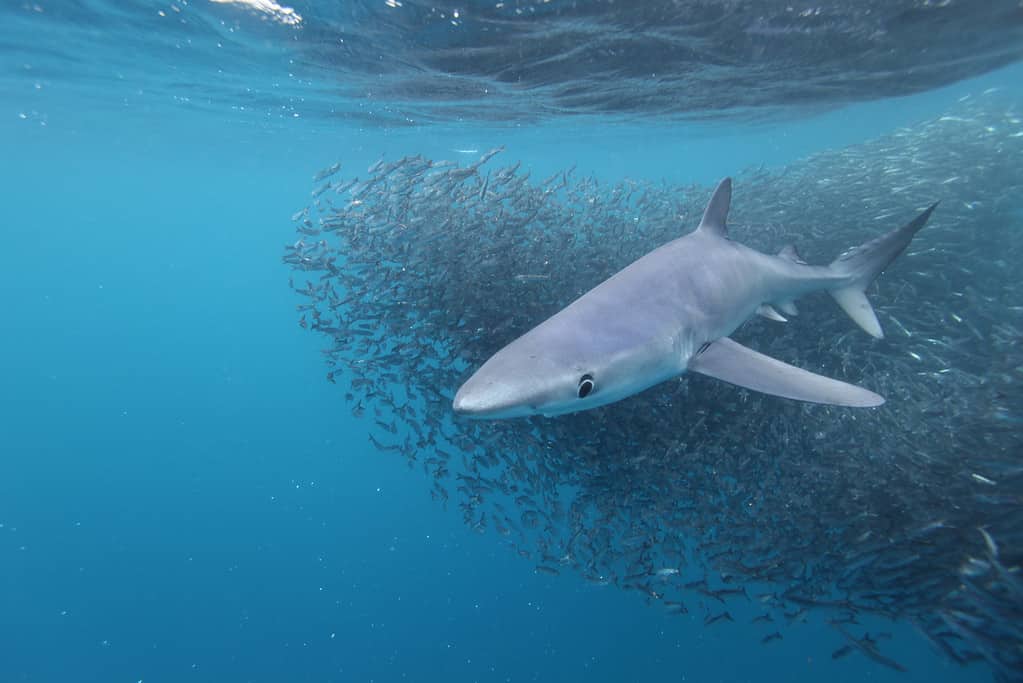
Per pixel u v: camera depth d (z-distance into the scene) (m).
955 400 7.40
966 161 12.97
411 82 15.98
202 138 30.73
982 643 5.41
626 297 4.20
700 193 13.65
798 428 7.86
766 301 5.73
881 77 16.70
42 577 16.88
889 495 6.93
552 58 13.30
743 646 10.51
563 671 10.88
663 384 8.26
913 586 6.51
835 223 11.17
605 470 8.41
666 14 10.82
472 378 3.42
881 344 9.12
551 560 8.19
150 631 14.35
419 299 9.93
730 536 7.41
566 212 10.59
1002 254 11.02
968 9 11.80
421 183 10.20
